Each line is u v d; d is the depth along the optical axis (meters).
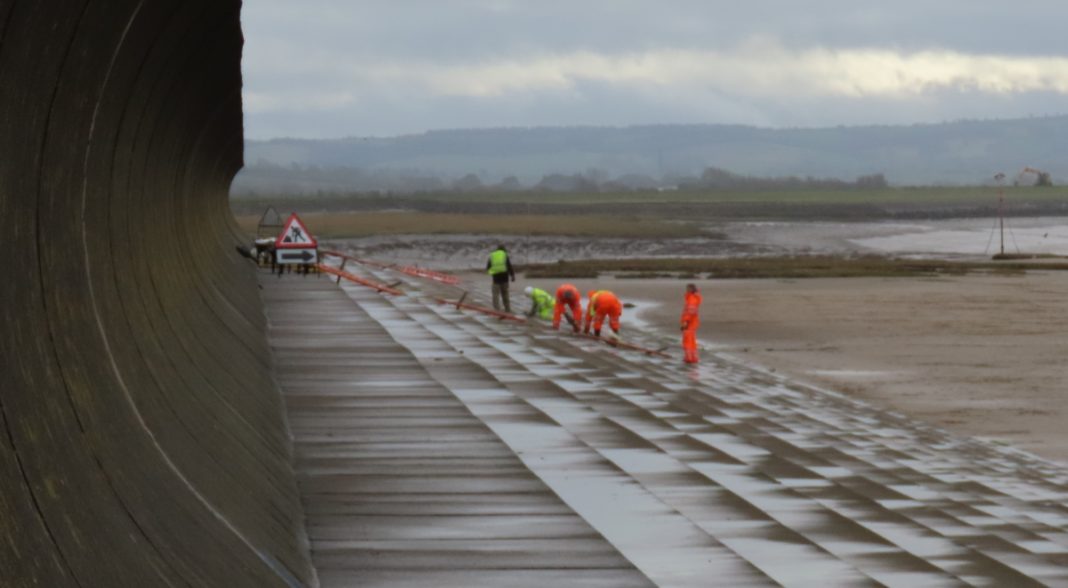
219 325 26.61
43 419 9.01
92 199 12.52
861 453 25.44
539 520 16.78
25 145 9.27
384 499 17.72
